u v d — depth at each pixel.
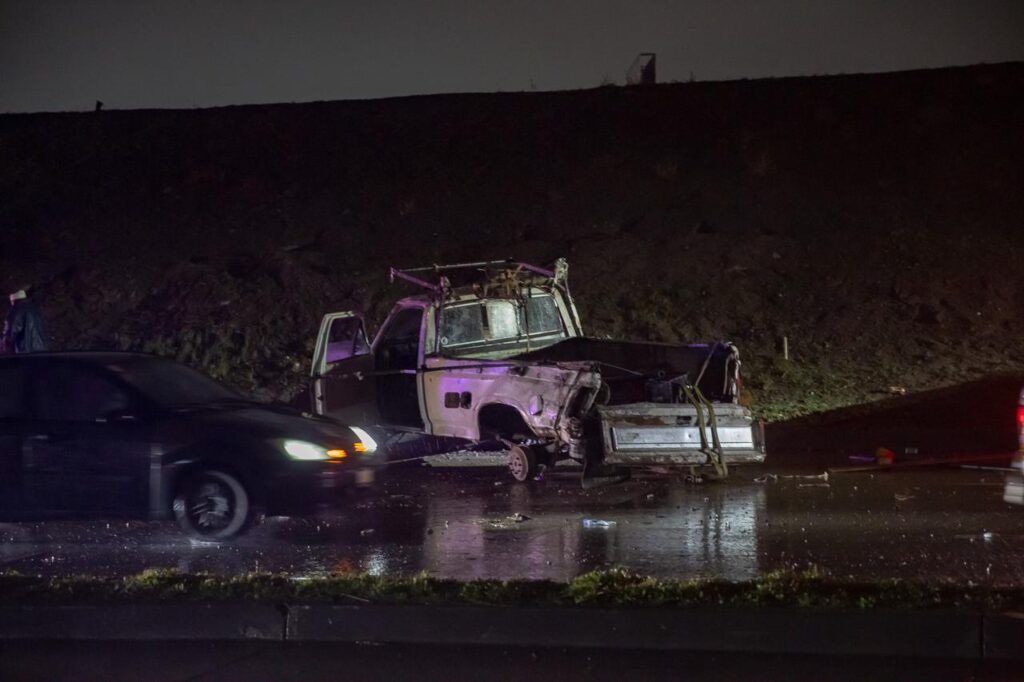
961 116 28.75
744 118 29.94
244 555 9.23
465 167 28.89
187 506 9.77
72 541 9.95
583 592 6.80
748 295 22.23
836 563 8.59
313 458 9.88
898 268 22.89
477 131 30.77
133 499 9.82
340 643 6.68
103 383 10.21
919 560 8.69
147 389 10.34
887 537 9.68
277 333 21.97
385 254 25.11
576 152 29.02
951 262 23.02
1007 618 6.23
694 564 8.61
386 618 6.68
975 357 19.41
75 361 10.35
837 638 6.35
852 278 22.66
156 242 26.62
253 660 6.42
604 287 22.81
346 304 22.95
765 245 23.89
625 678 6.03
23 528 10.59
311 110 33.38
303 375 20.14
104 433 9.90
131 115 33.91
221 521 9.75
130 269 25.22
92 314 23.48
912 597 6.62
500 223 26.16
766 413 17.05
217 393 10.95
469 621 6.61
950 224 24.52
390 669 6.23
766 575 7.15
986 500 11.66
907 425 15.84
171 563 8.93
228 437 9.80
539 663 6.29
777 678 6.00
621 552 9.12
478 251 24.69
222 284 23.94
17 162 30.97
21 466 9.96
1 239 27.11
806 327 21.05
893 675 6.02
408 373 13.87
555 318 14.73
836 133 28.62
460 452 15.88
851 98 30.34
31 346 15.56
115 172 30.31
